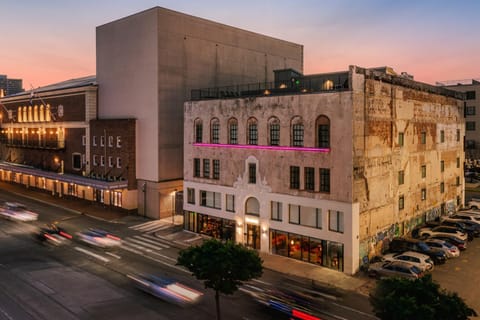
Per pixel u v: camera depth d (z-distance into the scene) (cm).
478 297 2664
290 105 3403
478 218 4309
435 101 4434
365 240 3225
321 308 2483
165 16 4809
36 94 6581
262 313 2400
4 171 7869
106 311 2400
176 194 5006
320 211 3259
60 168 6322
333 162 3158
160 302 2550
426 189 4288
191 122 4247
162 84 4816
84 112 5722
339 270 3142
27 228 4466
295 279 2992
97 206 5566
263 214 3622
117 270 3161
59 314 2352
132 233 4297
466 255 3525
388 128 3534
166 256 3544
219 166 3994
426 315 1533
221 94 4738
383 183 3469
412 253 3138
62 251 3656
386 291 1730
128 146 5006
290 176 3428
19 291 2689
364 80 3189
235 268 2081
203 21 5250
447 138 4769
